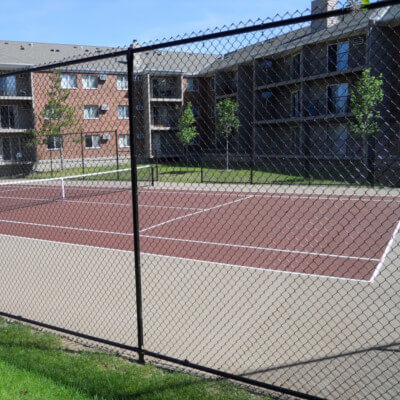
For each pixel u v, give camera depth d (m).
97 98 36.28
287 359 4.32
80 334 4.68
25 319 5.19
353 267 7.83
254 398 3.54
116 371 4.02
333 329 4.98
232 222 12.80
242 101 31.53
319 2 21.41
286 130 27.41
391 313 5.37
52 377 3.88
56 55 38.72
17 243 10.45
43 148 32.06
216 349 4.60
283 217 13.27
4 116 33.50
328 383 3.82
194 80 36.88
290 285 6.70
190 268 7.79
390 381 3.82
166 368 4.14
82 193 21.42
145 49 3.93
